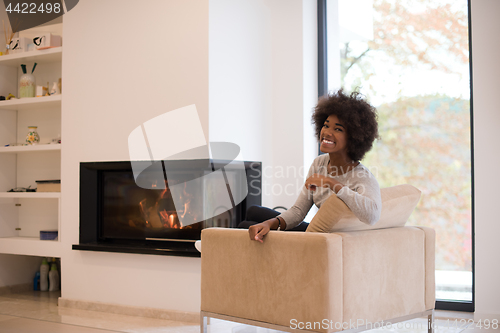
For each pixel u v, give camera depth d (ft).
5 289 14.03
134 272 11.34
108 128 11.87
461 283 11.32
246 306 6.49
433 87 11.80
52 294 13.88
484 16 10.57
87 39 12.28
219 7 11.02
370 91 12.48
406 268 6.79
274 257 6.20
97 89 12.07
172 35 11.14
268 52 12.64
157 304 11.03
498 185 10.34
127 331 9.77
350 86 12.72
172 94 11.07
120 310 11.39
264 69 12.48
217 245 6.85
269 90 12.63
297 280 5.97
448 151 11.57
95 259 11.87
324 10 13.01
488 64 10.52
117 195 12.02
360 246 6.12
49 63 14.17
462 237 11.36
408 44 12.11
